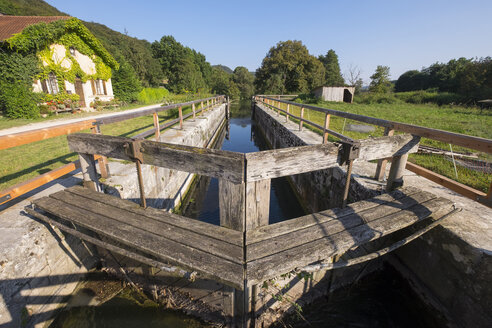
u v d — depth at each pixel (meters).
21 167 4.20
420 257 2.52
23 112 10.33
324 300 2.86
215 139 12.83
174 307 2.65
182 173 5.80
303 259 1.76
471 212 2.46
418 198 2.55
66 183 3.18
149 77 39.00
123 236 1.95
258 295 2.40
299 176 5.91
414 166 2.79
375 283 3.05
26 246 2.12
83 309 2.62
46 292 2.36
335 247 1.87
